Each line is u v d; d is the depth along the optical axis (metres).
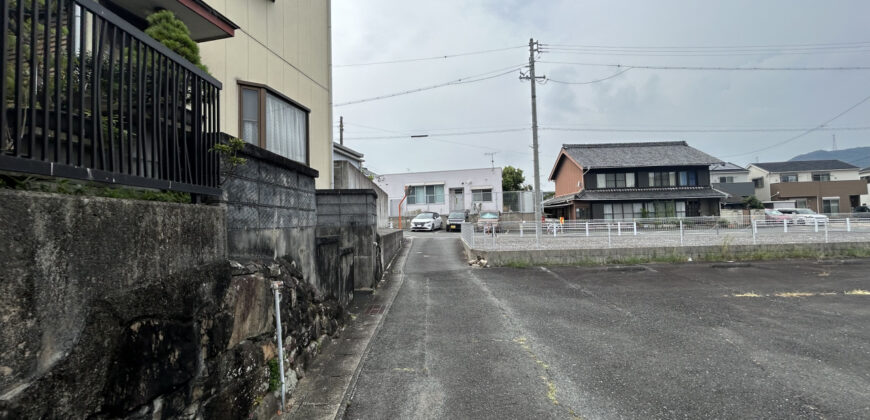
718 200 26.08
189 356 2.12
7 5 1.34
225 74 5.59
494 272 10.18
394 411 3.24
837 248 11.80
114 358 1.66
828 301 6.90
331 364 4.09
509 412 3.22
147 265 1.88
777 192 34.12
